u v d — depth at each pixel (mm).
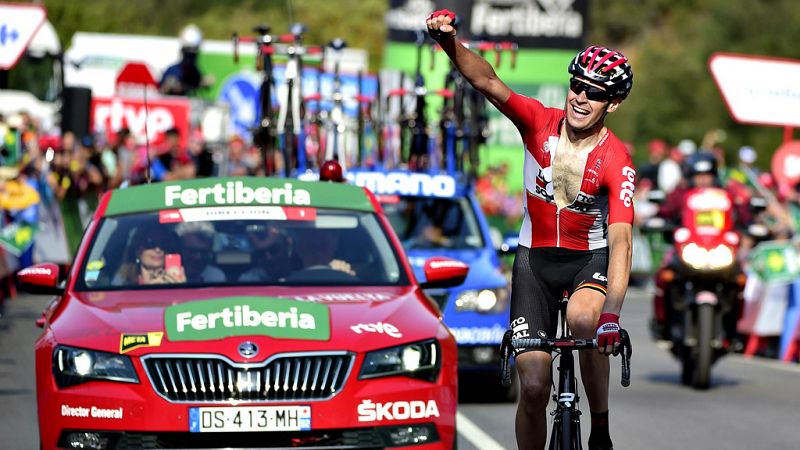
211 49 79375
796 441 26109
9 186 47438
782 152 45406
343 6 147750
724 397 32469
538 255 17281
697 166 34656
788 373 38375
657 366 39000
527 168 17156
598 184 16719
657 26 178750
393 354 18234
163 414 17516
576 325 16531
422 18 70500
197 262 20969
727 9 128500
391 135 38031
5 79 44156
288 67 36875
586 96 16422
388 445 17922
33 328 41625
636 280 72438
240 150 56875
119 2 142875
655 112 129875
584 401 31000
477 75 16625
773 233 44125
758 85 44875
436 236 32219
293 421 17609
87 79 73438
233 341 17859
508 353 16828
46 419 18125
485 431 26031
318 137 37438
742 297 34219
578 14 71000
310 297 19609
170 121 65250
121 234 21438
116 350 17938
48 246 54406
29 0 125625
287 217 21781
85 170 55312
